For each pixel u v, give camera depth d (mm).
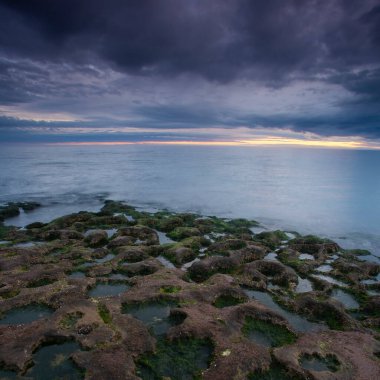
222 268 20359
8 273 18453
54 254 22891
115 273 19109
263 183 71125
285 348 11539
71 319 12906
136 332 12039
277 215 43000
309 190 61656
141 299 14766
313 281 19469
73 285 16469
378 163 137125
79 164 123875
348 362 10953
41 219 39812
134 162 140250
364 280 20500
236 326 12820
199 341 11828
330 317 14469
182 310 13727
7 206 44594
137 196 56000
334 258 24359
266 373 10391
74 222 32969
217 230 32219
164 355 11102
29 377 9883
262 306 14438
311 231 36031
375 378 10266
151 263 19906
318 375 10148
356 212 44469
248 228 34250
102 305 14180
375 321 14562
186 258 22859
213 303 15180
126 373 9898
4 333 11914
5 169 97625
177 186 66875
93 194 57469
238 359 10641
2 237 27969
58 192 59125
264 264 20344
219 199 53375
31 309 14422
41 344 11469
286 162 143500
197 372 10320
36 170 96312
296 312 15078
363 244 31766
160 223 33000
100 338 11617
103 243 26375
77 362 10375
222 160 159500
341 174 89188
